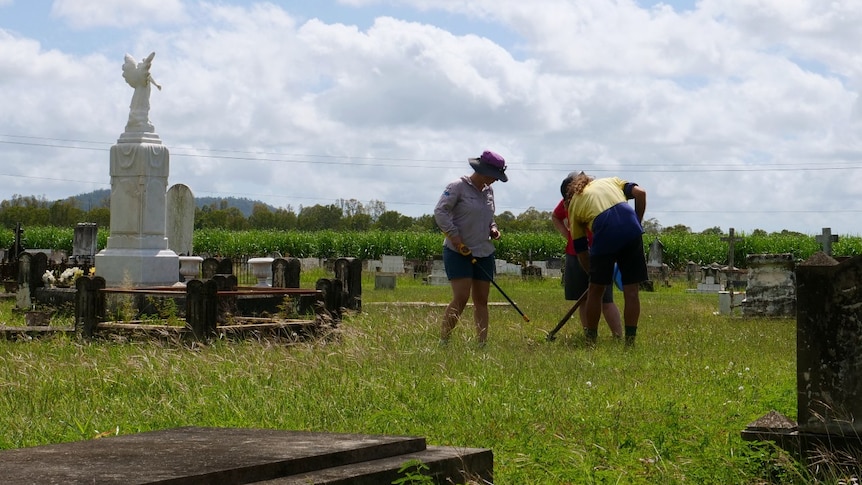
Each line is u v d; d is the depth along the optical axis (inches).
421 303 754.2
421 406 235.0
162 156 663.1
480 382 271.3
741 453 174.6
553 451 181.8
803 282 176.9
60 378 279.3
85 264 856.9
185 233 952.3
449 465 141.3
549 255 2236.7
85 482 109.2
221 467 117.8
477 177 407.8
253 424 212.2
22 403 240.2
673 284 1578.5
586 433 205.5
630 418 218.5
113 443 138.1
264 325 423.5
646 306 828.6
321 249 2250.2
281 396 244.2
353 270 629.9
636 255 415.5
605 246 410.9
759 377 302.8
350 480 123.6
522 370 301.7
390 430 207.5
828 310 174.6
